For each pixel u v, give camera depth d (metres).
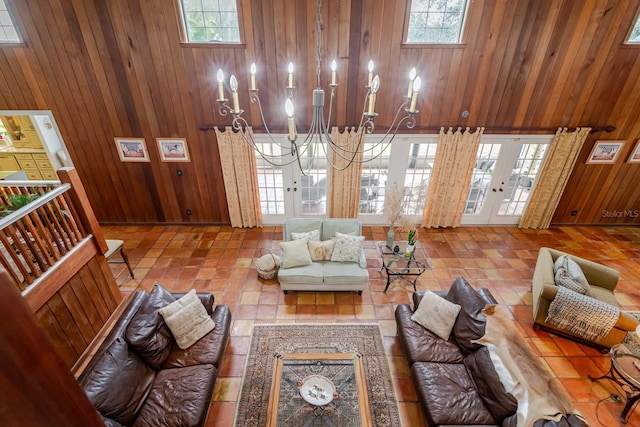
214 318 3.69
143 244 5.79
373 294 4.68
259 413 3.18
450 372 3.14
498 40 4.80
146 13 4.59
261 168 5.93
